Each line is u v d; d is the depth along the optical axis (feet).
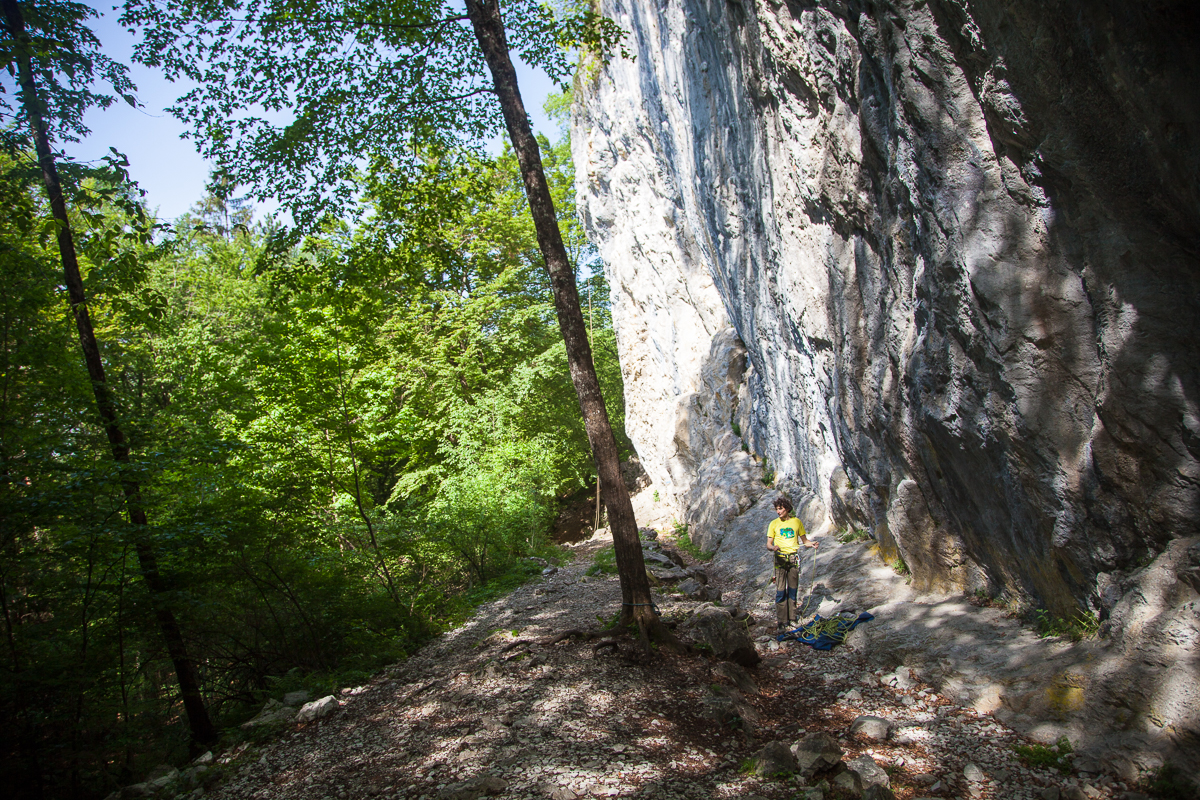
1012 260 14.87
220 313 62.49
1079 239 13.67
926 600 20.77
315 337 28.71
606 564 36.94
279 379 28.37
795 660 20.11
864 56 19.19
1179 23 10.95
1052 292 14.30
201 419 24.22
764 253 32.60
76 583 18.79
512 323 70.85
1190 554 12.29
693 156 40.52
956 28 14.79
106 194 20.66
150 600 19.51
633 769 12.80
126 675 20.88
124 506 19.58
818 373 28.86
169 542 19.89
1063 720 13.25
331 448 29.55
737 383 47.75
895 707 15.92
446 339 67.67
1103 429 13.39
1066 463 14.38
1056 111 13.07
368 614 26.53
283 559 24.90
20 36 18.42
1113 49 11.75
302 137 24.31
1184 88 11.17
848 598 23.54
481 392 71.41
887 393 21.65
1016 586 17.58
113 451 20.66
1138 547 13.48
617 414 83.15
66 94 19.93
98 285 21.03
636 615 20.77
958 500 19.07
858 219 22.31
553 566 43.06
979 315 15.74
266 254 26.84
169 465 20.38
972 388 16.60
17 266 19.86
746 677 18.48
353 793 13.46
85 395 20.89
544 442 66.08
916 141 16.97
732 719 15.42
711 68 33.47
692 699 16.57
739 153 32.40
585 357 22.13
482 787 12.32
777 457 40.32
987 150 15.11
